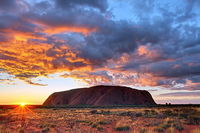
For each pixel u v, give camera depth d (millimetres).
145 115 22219
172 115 21156
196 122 14352
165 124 12945
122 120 17031
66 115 27078
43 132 12148
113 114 27172
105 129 12805
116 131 11891
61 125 15297
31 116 25859
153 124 13906
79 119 19594
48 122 17719
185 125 13430
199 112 21234
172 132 10531
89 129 12930
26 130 13133
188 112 22750
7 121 19609
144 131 10727
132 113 25188
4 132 12008
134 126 13391
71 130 12672
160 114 22297
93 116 23734
